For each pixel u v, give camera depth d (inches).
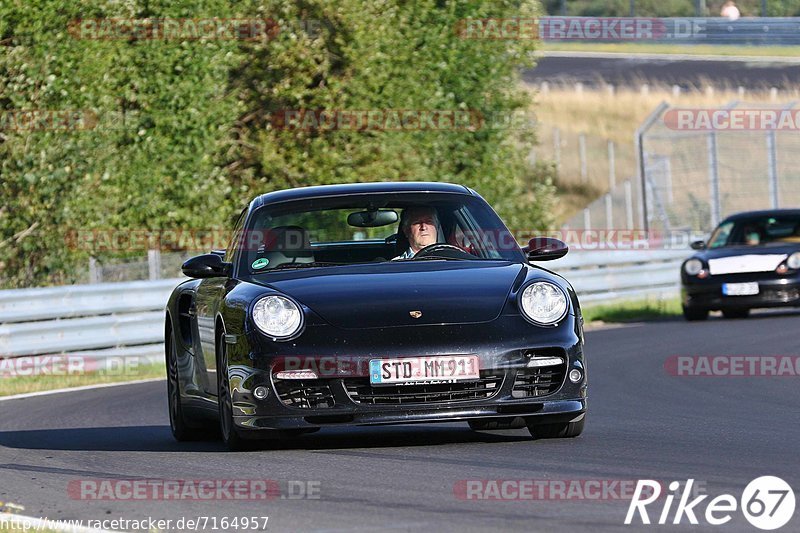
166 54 2393.0
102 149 2304.4
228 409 916.0
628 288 2746.1
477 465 827.4
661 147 5024.6
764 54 6348.4
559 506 679.7
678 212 4463.6
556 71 6028.5
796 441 924.6
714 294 2330.2
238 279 973.8
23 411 1422.2
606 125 5300.2
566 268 2623.0
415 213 1023.6
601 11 6633.9
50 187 2258.9
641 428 1026.7
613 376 1499.8
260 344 876.0
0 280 2288.4
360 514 679.1
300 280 936.3
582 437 962.7
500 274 937.5
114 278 2269.9
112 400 1488.7
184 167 2407.7
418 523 647.8
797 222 2464.3
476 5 2837.1
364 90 2625.5
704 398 1261.1
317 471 824.9
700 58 6274.6
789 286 2301.9
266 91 2610.7
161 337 2007.9
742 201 4665.4
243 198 2610.7
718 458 842.8
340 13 2598.4
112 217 2332.7
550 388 887.7
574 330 898.1
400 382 858.1
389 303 889.5
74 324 1892.2
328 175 2586.1
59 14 2294.5
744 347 1759.4
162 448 1024.2
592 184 4864.7
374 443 957.8
